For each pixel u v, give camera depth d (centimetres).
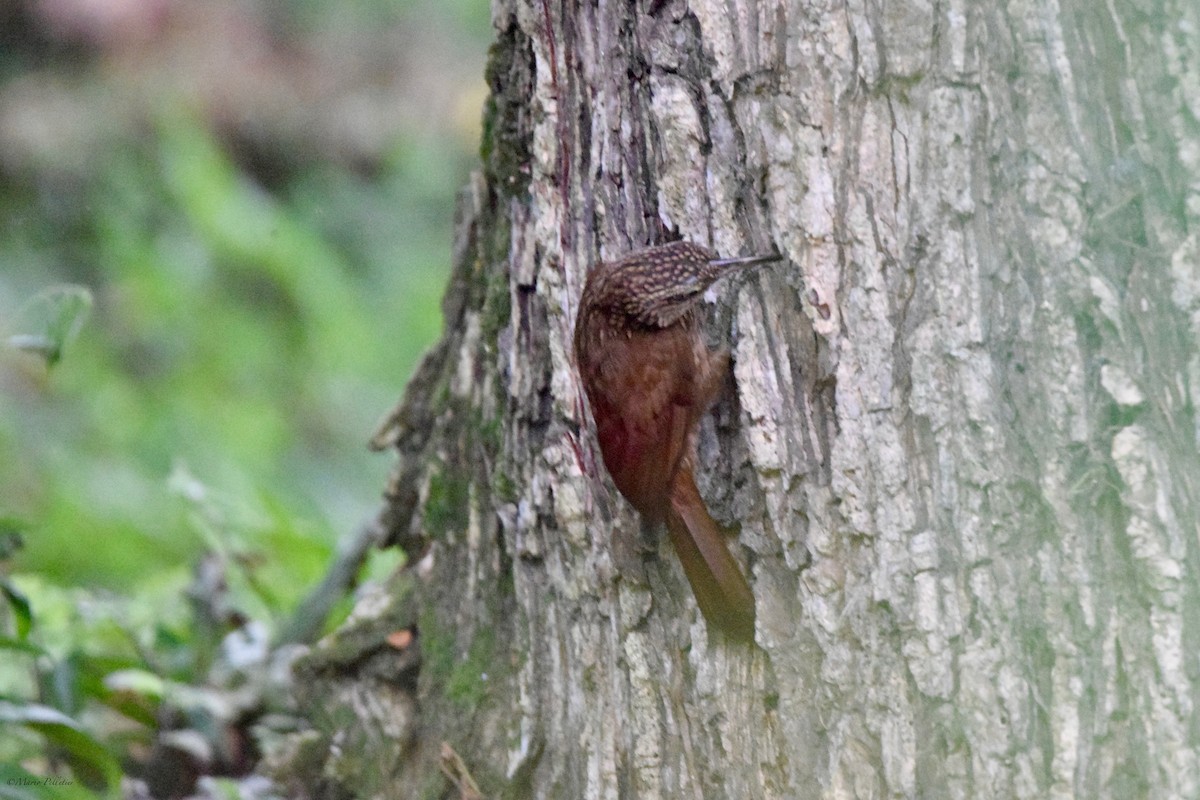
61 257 1988
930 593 628
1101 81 609
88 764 925
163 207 2022
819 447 659
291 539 1133
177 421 1702
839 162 651
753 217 683
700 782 700
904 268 638
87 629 1027
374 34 2267
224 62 2194
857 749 643
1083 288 605
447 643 833
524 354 782
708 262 680
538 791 767
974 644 620
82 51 2155
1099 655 599
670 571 717
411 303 2011
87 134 2078
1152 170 602
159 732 991
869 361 644
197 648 1043
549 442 766
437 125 2238
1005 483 616
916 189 636
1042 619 608
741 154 682
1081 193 609
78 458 1591
